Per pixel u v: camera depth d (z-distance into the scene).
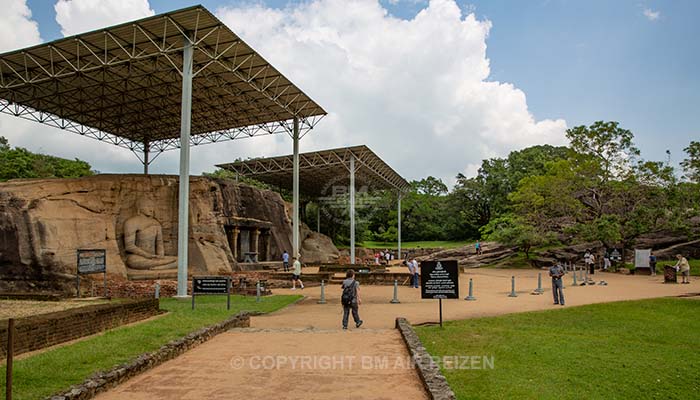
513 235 45.88
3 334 8.52
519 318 15.49
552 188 43.22
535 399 7.89
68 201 25.22
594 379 9.30
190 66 23.58
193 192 30.86
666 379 9.52
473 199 81.94
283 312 17.81
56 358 8.20
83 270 18.11
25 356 8.54
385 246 82.44
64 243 23.86
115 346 9.27
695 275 32.25
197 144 43.50
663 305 18.45
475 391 8.16
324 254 51.62
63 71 28.80
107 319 11.74
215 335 11.74
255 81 30.80
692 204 38.22
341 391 7.30
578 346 11.70
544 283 28.78
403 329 11.66
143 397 6.91
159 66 28.48
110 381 7.27
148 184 29.53
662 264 37.97
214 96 33.41
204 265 29.25
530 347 11.34
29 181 24.67
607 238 37.56
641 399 8.52
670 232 43.59
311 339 11.34
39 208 23.61
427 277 13.53
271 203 43.81
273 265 37.56
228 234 35.94
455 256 56.97
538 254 48.44
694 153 39.41
